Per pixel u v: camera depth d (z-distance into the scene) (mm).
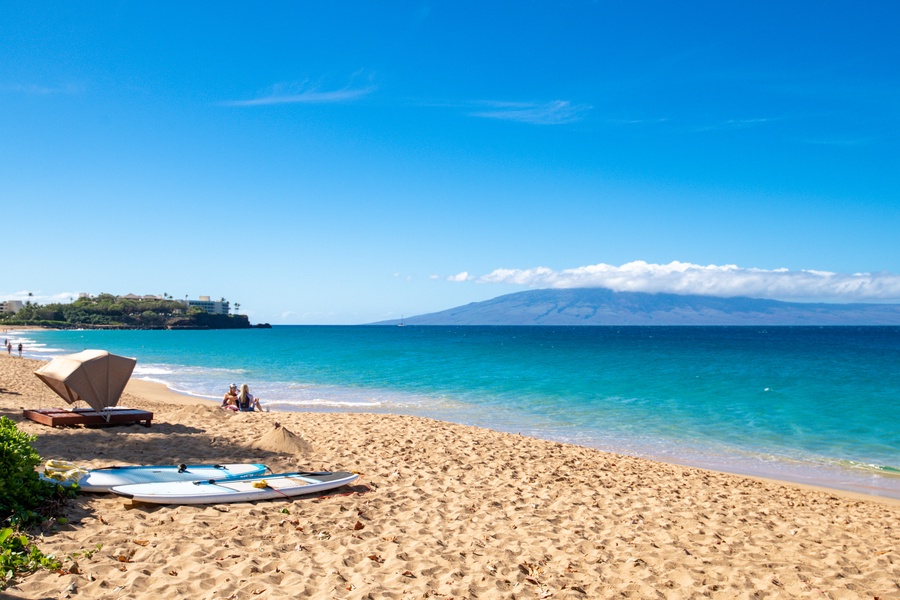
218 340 122250
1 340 115312
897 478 15773
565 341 121250
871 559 8086
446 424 18781
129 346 93312
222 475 9734
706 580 6871
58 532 6777
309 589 5719
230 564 6262
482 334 194125
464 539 7707
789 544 8617
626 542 8094
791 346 95562
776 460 17734
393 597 5711
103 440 13070
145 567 5992
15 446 7324
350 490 9844
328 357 64562
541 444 16172
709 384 37406
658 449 19094
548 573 6734
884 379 40438
